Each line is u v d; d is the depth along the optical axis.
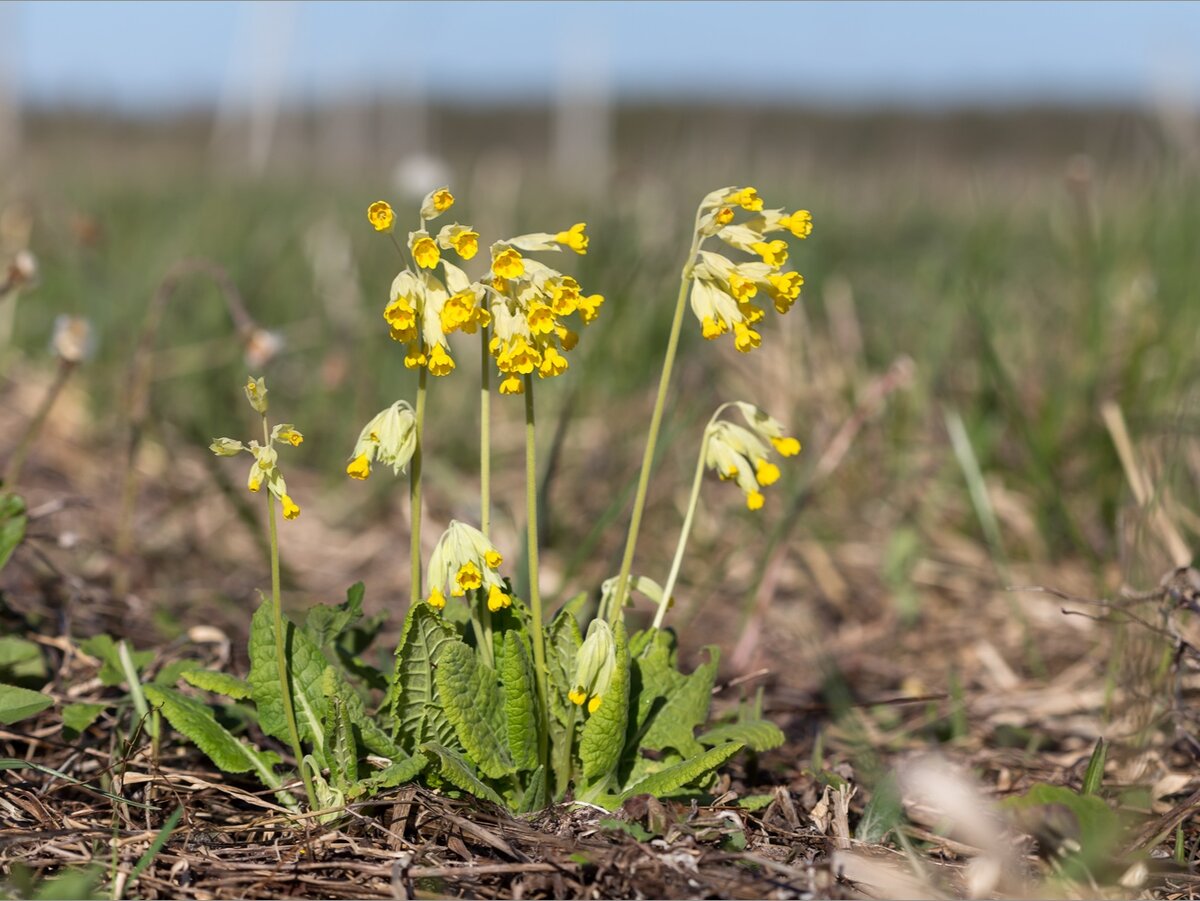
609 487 5.47
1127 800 2.77
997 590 4.69
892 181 12.25
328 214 9.10
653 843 2.27
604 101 22.95
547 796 2.49
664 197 7.75
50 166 12.54
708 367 5.77
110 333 6.56
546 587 4.54
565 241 2.20
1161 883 2.40
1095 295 5.61
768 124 31.12
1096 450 4.97
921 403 5.63
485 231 8.12
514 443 6.10
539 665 2.40
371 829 2.40
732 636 4.37
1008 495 5.19
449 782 2.44
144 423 5.17
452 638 2.38
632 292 6.45
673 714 2.58
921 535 5.16
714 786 2.71
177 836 2.43
